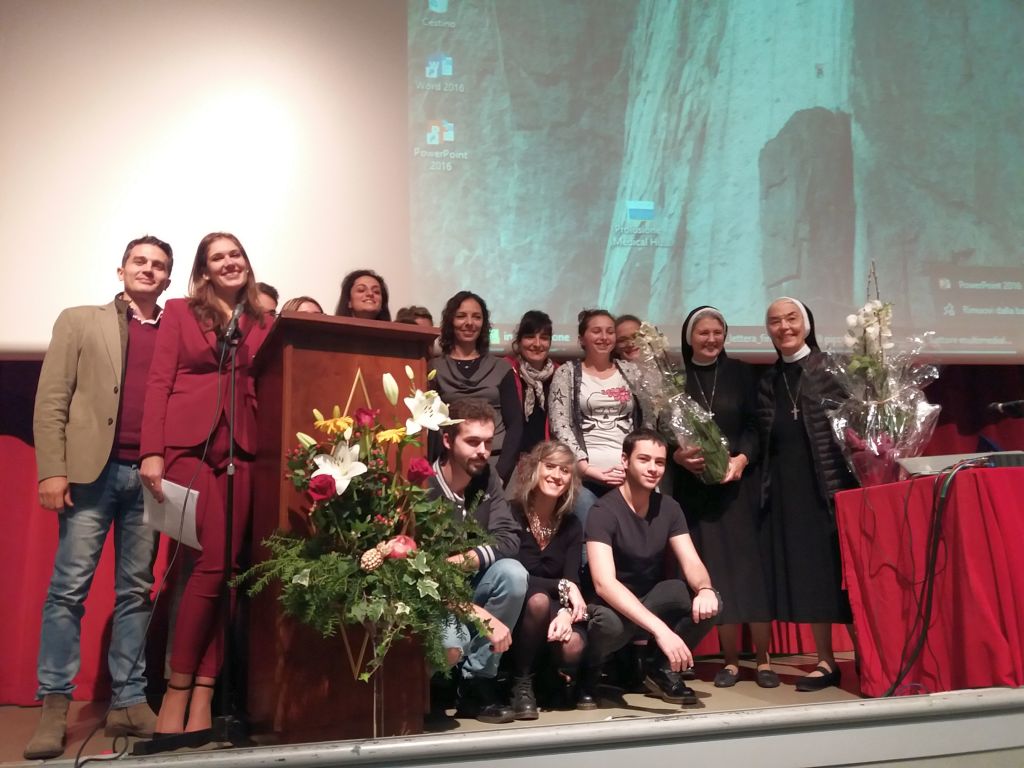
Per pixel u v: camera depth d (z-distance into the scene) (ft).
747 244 13.50
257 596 7.29
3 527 10.75
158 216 11.94
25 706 10.09
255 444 7.82
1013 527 7.89
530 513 8.75
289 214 12.32
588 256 13.10
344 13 12.85
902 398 9.33
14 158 11.60
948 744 7.21
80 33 11.98
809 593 9.61
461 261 12.76
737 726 6.75
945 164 14.17
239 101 12.35
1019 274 14.10
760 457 10.32
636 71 13.61
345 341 7.16
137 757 6.18
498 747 6.38
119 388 8.04
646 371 10.11
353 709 6.79
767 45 13.98
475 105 13.10
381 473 6.89
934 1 14.57
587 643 8.46
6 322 11.31
